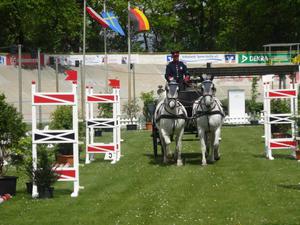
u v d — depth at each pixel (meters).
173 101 17.86
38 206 12.23
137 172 16.98
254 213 10.98
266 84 20.22
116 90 20.80
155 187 14.14
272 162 18.78
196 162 19.05
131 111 41.53
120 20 76.44
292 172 16.38
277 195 12.75
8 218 11.13
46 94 13.41
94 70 63.22
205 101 17.86
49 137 13.45
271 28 71.25
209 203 11.99
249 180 14.92
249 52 67.88
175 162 19.12
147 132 36.06
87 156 20.00
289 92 19.98
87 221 10.65
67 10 65.94
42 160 13.40
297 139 19.61
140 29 49.88
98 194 13.49
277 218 10.55
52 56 62.56
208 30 81.50
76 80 13.51
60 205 12.27
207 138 19.66
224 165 18.09
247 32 73.00
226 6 74.00
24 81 55.38
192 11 81.25
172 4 79.62
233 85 61.94
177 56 19.81
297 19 68.75
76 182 13.54
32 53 60.81
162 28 81.62
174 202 12.17
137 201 12.42
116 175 16.56
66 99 13.45
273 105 26.42
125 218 10.78
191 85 20.19
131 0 76.12
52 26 66.44
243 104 42.78
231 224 10.14
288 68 42.69
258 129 35.81
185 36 83.94
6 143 14.12
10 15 63.53
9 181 13.49
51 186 14.39
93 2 74.19
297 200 12.17
